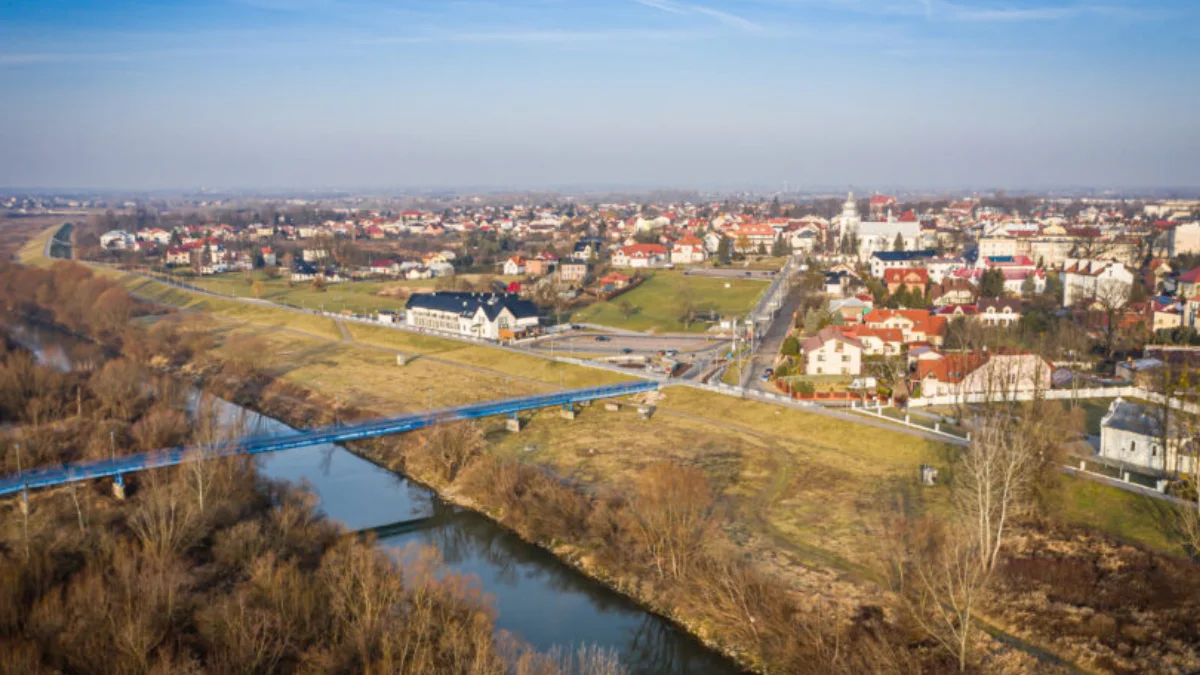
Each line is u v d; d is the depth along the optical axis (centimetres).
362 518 12506
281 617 8150
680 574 10012
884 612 9006
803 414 15450
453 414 15675
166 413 15338
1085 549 10225
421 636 7788
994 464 10600
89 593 8319
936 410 15450
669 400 17338
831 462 13512
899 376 17138
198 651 7894
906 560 10050
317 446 16075
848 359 18538
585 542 11331
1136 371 16562
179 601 8631
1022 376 15975
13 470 12775
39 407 15738
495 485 12875
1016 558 10081
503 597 10119
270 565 8944
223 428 15225
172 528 10144
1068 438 13012
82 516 11050
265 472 14475
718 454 14150
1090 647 8331
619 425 16012
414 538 11794
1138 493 11181
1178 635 8319
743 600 9088
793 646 8450
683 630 9369
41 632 7812
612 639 9169
